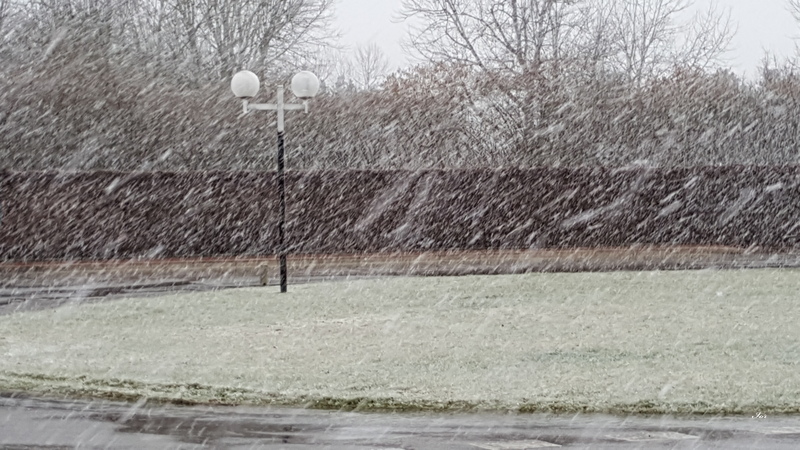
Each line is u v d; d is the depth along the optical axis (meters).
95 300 20.64
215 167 39.53
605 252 31.89
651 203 33.41
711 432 9.07
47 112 38.56
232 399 10.55
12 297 21.72
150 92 40.22
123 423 9.38
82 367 12.41
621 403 10.16
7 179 32.22
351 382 11.35
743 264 27.55
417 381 11.41
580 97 40.31
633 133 40.03
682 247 33.00
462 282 22.69
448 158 39.31
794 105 41.72
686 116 40.69
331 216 33.28
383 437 8.82
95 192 32.56
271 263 30.20
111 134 39.09
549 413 9.98
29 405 10.28
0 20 42.47
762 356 13.06
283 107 21.48
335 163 39.59
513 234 33.44
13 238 32.16
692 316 16.95
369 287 21.92
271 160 39.66
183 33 46.50
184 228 32.91
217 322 16.72
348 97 41.19
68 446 8.33
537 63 41.00
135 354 13.47
